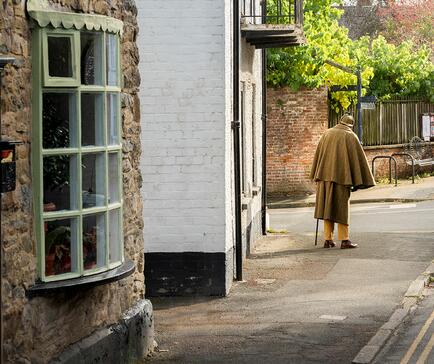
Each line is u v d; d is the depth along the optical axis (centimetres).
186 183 1326
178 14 1314
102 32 828
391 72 3164
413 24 4716
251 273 1481
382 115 3081
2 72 671
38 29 760
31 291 748
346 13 4912
